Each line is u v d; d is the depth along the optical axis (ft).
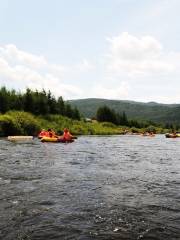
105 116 462.19
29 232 23.89
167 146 135.85
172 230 24.64
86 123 343.67
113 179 45.50
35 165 59.26
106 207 30.53
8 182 41.73
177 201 33.12
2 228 24.63
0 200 32.42
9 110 248.93
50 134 145.07
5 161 64.69
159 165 63.77
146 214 28.48
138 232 24.17
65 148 104.32
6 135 192.95
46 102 296.10
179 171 55.36
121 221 26.53
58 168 55.67
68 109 340.39
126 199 33.73
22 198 33.32
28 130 212.23
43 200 32.65
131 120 510.99
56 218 27.07
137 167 59.72
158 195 35.73
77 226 25.25
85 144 131.75
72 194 35.50
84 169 55.16
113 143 149.69
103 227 25.08
